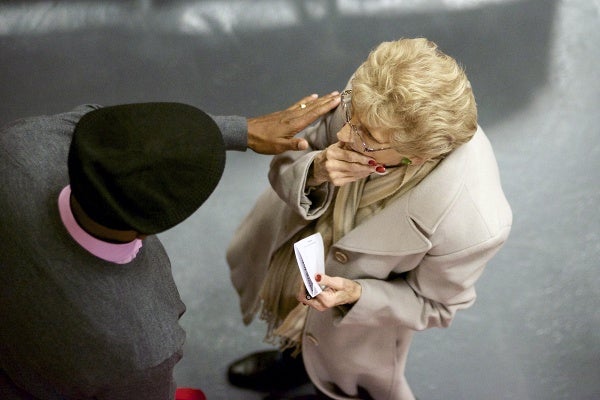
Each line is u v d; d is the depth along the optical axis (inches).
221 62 231.0
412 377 175.2
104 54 230.2
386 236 113.3
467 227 108.0
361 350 137.8
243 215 201.2
